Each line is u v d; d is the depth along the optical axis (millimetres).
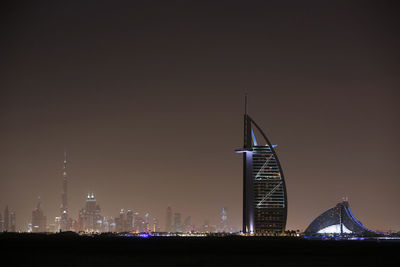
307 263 161625
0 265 153625
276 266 152875
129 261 163875
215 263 158875
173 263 158250
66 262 160625
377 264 160250
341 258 179750
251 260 168875
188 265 153000
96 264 156000
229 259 172250
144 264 155125
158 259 170625
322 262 164500
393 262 166125
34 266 151625
